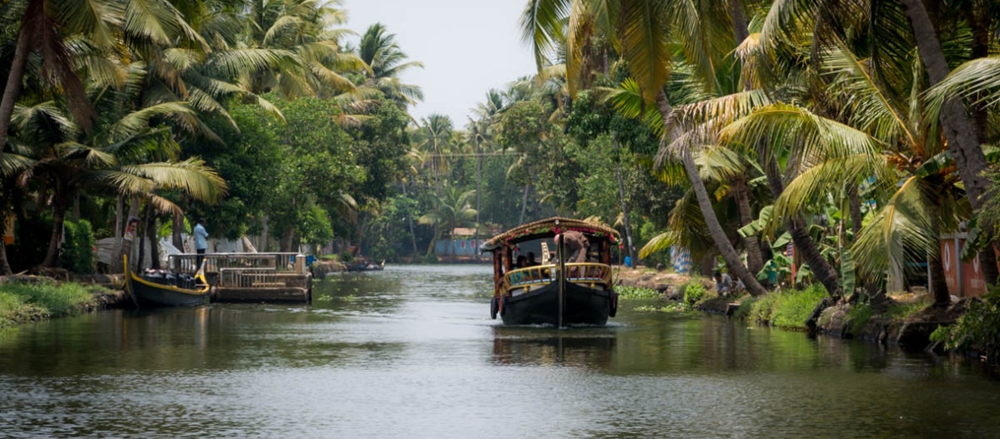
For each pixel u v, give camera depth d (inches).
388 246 4197.8
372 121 2474.2
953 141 602.5
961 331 645.9
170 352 666.2
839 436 381.1
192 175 1162.6
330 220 2753.4
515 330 872.9
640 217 2114.9
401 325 928.9
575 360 631.8
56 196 1145.4
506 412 434.3
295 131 1914.4
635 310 1191.6
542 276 922.1
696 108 735.1
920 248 635.5
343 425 403.2
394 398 472.7
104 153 1111.0
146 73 1283.2
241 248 2247.8
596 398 473.7
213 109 1390.3
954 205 680.4
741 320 1008.9
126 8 900.6
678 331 861.2
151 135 1148.5
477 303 1309.1
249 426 400.5
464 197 4131.4
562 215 2655.0
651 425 404.2
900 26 667.4
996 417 419.2
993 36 687.1
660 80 802.2
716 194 1131.3
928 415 424.5
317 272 2330.2
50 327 852.6
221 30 1471.5
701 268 1630.2
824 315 847.7
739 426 401.1
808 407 446.0
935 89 557.0
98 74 1000.9
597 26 802.8
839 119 769.6
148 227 1470.2
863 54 769.6
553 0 847.1
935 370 568.7
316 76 2126.0
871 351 674.2
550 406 450.6
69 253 1257.4
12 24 997.2
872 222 657.0
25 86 1053.2
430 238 4355.3
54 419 413.1
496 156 4092.0
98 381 523.8
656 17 783.1
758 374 557.6
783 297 960.9
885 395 478.6
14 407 441.1
